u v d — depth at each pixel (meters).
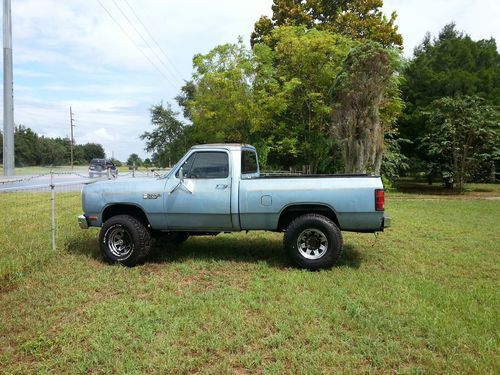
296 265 6.28
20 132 93.75
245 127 21.02
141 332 4.06
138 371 3.39
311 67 19.62
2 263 5.95
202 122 21.69
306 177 6.29
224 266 6.41
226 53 21.08
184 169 6.58
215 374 3.38
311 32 19.92
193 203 6.46
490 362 3.51
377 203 6.00
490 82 24.98
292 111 21.02
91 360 3.56
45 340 3.91
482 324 4.23
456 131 21.27
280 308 4.65
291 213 6.50
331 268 6.18
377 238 8.62
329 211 6.29
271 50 21.38
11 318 4.45
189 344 3.83
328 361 3.54
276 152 22.72
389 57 16.33
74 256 6.85
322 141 20.02
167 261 6.80
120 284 5.53
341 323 4.28
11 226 9.16
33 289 5.30
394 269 6.31
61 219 10.23
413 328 4.16
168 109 36.53
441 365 3.48
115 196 6.73
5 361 3.60
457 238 8.66
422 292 5.18
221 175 6.46
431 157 24.88
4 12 25.86
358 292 5.16
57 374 3.41
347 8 26.91
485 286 5.50
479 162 22.67
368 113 15.62
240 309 4.65
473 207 14.26
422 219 11.27
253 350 3.76
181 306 4.70
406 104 24.45
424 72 24.80
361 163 15.59
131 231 6.42
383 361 3.53
